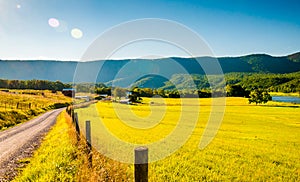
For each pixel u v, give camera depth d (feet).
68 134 54.13
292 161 46.70
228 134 82.28
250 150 54.85
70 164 32.37
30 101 235.40
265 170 39.24
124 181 25.16
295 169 41.16
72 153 37.45
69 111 121.29
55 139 54.49
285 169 40.75
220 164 41.47
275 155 50.85
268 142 68.39
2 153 46.83
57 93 449.06
